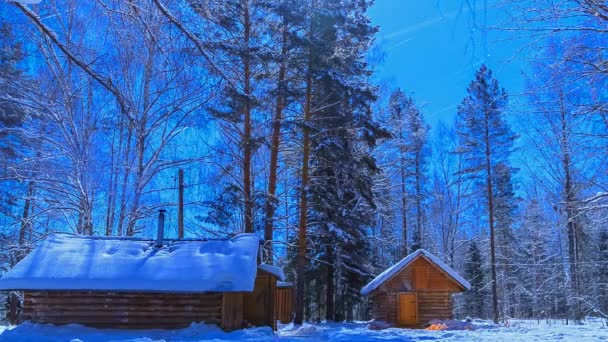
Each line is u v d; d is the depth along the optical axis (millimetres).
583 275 23594
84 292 15672
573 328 20594
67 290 15438
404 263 25344
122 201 20422
